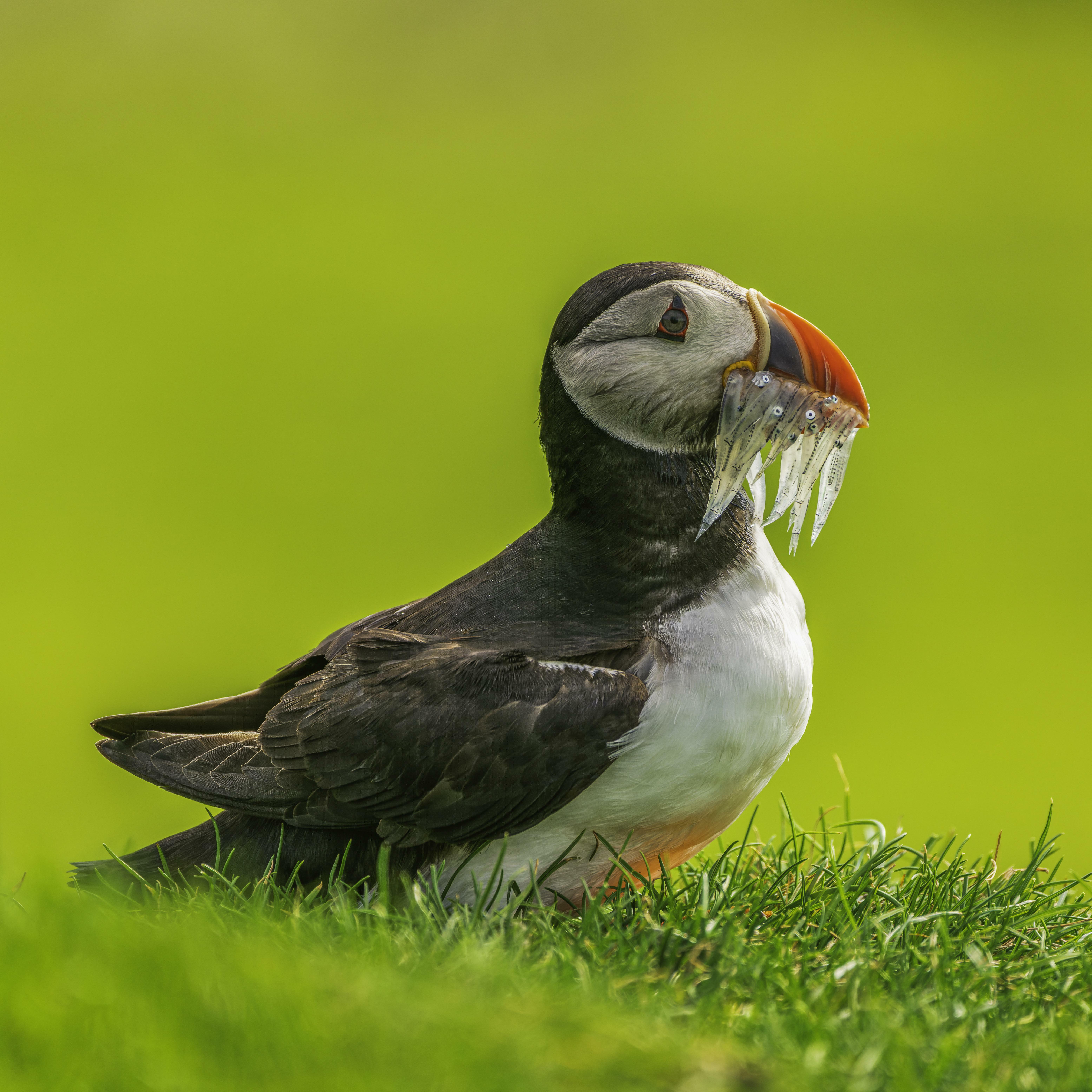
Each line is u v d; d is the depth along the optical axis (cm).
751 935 514
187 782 555
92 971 383
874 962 488
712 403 564
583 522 579
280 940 455
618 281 570
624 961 473
